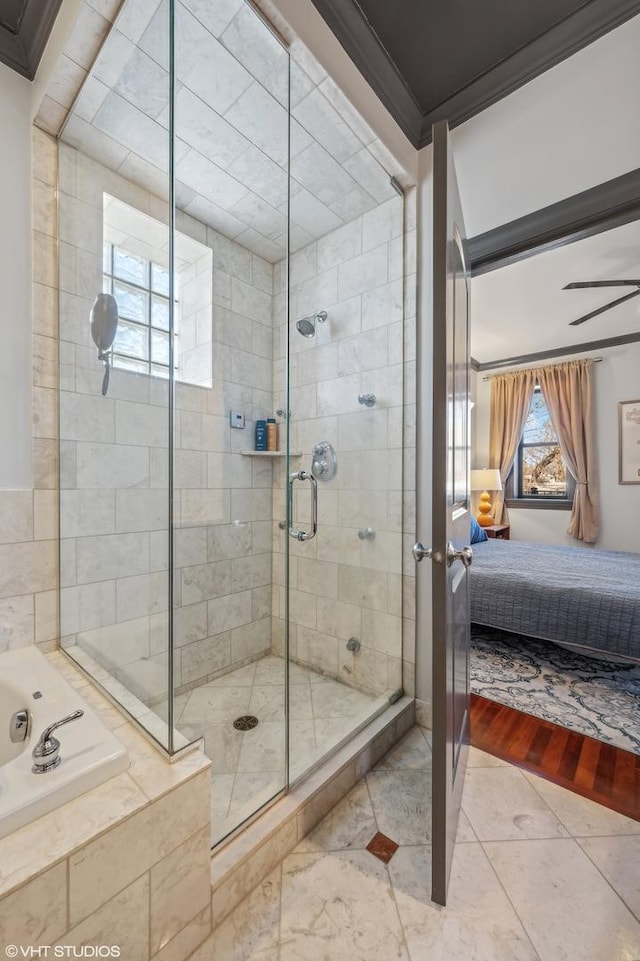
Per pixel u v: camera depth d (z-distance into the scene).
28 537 1.56
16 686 1.31
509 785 1.50
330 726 1.69
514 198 2.04
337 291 2.09
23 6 1.31
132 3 1.12
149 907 0.89
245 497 2.20
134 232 1.39
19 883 0.71
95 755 0.97
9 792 0.85
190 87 1.41
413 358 1.83
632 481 4.12
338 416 2.07
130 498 1.35
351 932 1.01
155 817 0.90
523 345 4.43
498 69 1.46
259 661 2.17
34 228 1.54
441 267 1.08
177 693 1.82
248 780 1.37
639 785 1.49
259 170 1.81
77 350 1.58
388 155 1.63
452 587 1.18
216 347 2.14
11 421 1.52
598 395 4.31
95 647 1.47
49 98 1.42
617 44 1.31
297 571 2.14
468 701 1.62
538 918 1.03
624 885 1.12
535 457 4.82
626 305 3.45
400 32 1.35
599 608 2.17
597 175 1.90
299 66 1.30
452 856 1.17
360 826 1.33
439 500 1.06
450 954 0.96
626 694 2.10
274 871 1.17
